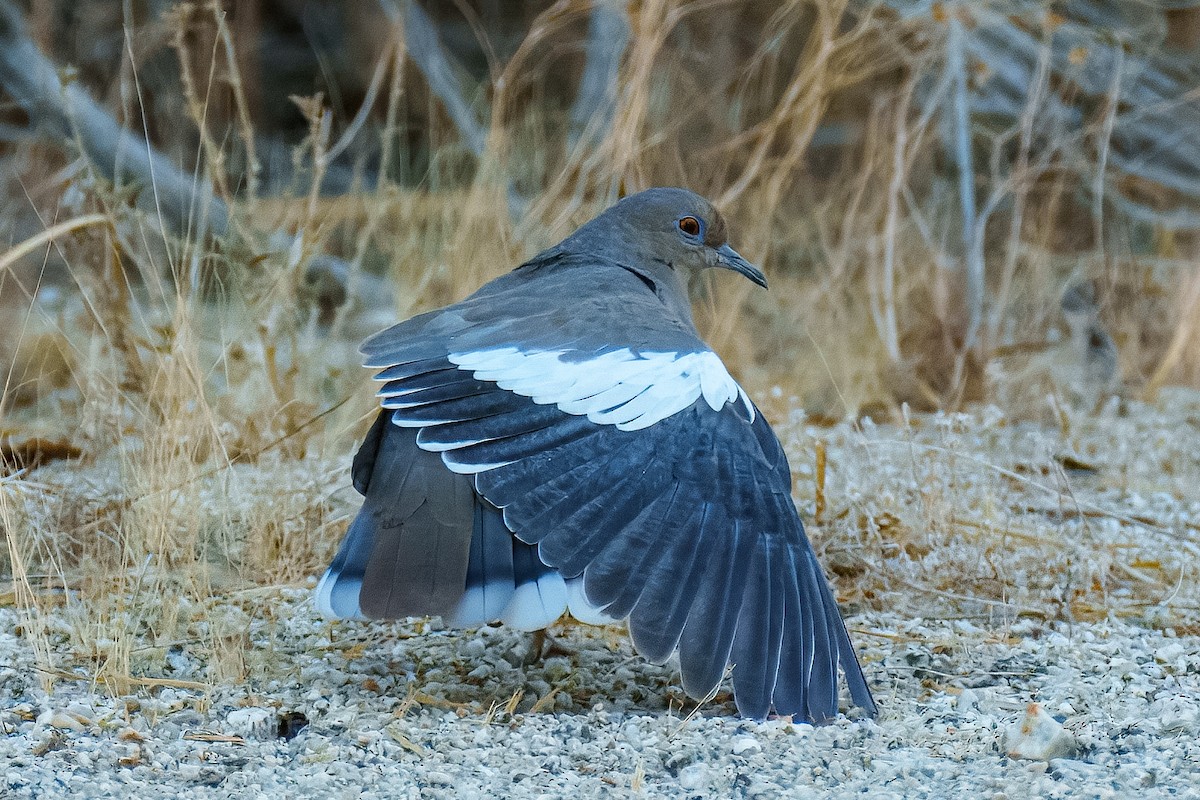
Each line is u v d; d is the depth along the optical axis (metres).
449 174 16.28
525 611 7.80
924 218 18.38
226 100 18.80
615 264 9.99
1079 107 19.64
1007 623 9.99
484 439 8.06
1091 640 9.76
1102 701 8.57
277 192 17.55
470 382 8.23
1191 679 8.98
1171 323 17.61
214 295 14.95
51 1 18.47
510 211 17.02
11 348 14.50
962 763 7.65
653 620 7.65
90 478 11.82
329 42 21.72
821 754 7.69
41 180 17.14
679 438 8.15
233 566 10.43
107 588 9.72
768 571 7.90
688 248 10.30
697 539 7.88
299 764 7.63
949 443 11.71
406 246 15.58
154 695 8.59
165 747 7.78
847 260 17.38
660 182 16.20
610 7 16.31
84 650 8.94
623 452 8.06
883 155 17.72
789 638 7.80
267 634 9.50
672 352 8.52
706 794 7.28
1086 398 15.85
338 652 9.30
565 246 10.23
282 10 21.75
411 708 8.42
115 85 18.31
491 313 8.84
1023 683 8.98
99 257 13.23
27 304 15.10
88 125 17.84
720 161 17.08
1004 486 12.48
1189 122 20.09
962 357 15.70
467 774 7.54
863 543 11.12
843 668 8.13
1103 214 19.44
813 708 7.69
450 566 7.95
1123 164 19.44
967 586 10.52
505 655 9.32
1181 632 10.03
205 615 9.35
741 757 7.66
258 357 13.52
